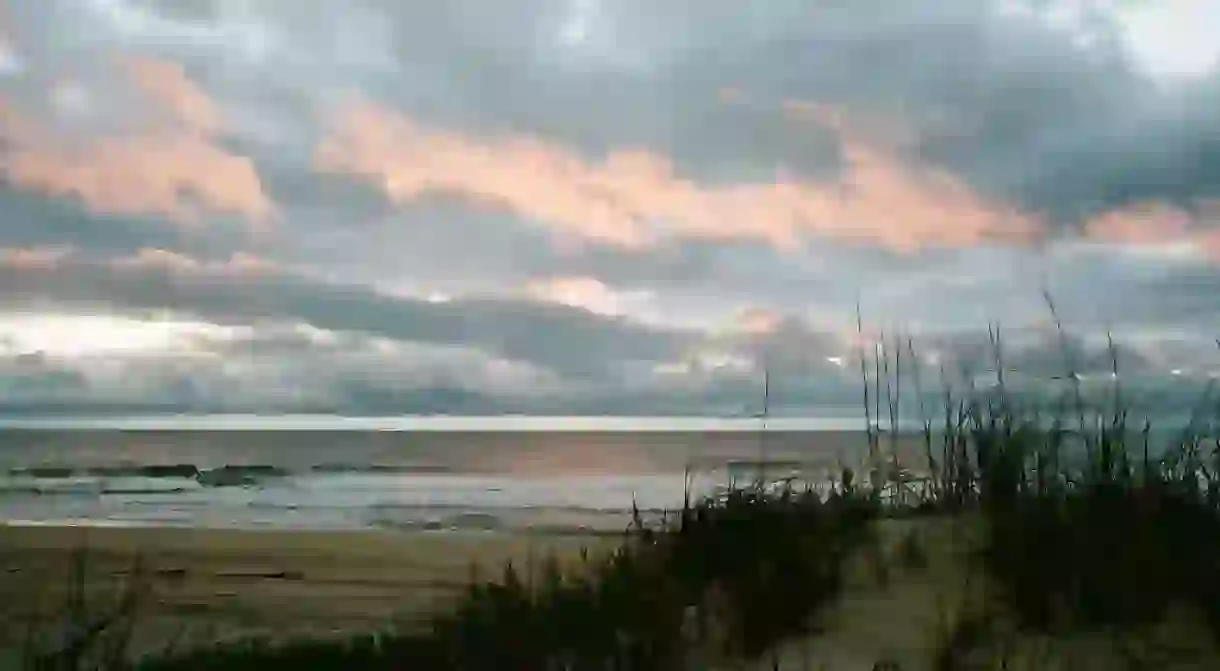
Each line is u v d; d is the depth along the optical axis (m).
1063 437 5.73
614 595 5.78
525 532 17.39
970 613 4.81
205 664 7.04
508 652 5.58
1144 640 4.54
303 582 11.73
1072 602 4.71
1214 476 5.21
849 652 4.74
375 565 13.05
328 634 8.39
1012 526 5.11
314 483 33.62
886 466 6.58
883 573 5.30
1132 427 5.59
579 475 35.12
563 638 5.58
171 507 24.92
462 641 6.03
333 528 18.94
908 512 6.16
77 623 6.44
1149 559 4.70
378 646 7.10
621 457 46.34
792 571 5.20
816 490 6.55
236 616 9.52
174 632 8.64
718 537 5.83
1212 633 4.54
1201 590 4.63
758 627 4.97
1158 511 4.95
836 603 5.12
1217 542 4.78
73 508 25.09
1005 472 5.75
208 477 36.66
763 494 6.38
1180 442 5.43
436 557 13.78
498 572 11.77
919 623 4.84
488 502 25.11
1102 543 4.80
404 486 31.38
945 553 5.37
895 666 4.54
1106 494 5.13
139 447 59.66
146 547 15.12
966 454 6.15
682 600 5.49
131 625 6.49
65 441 68.69
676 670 4.94
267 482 34.31
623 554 6.47
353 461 46.34
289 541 16.42
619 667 5.11
